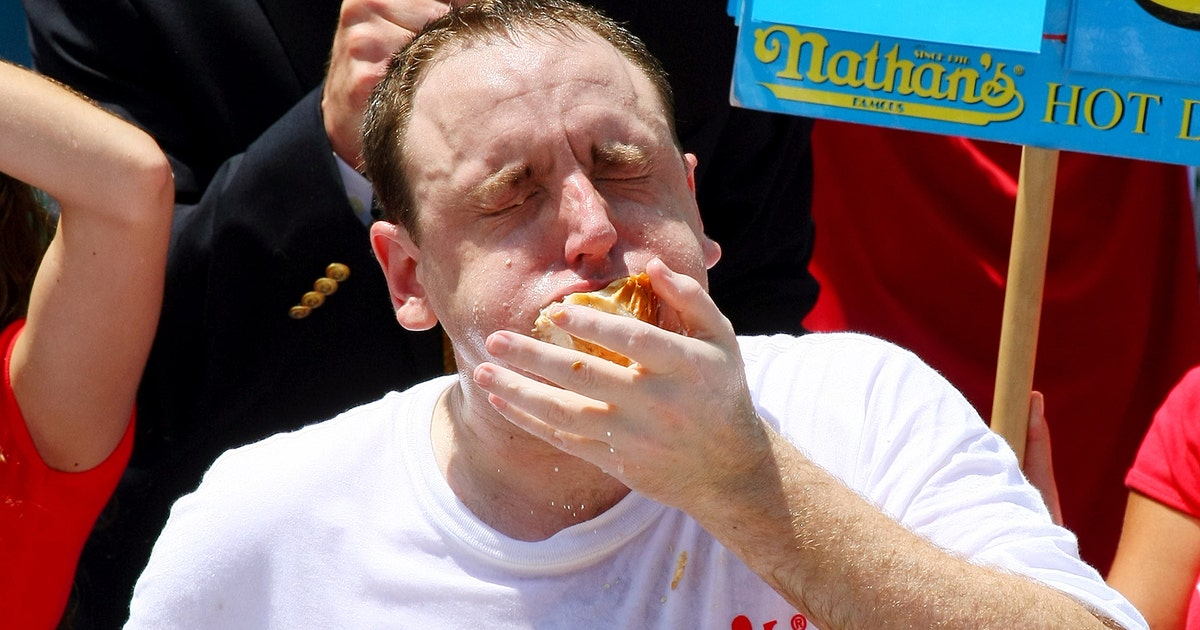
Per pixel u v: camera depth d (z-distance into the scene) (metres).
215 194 5.65
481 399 3.80
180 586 4.01
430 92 3.85
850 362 4.09
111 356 5.04
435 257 3.81
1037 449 5.10
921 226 8.33
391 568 3.89
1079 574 3.62
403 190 3.90
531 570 3.78
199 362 5.77
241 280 5.57
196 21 5.98
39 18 6.13
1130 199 8.27
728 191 6.20
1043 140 4.57
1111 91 4.53
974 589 3.30
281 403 5.71
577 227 3.57
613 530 3.76
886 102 4.61
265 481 4.07
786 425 4.01
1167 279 8.49
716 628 3.71
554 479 3.84
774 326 6.30
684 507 3.38
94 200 4.91
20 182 5.40
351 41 5.39
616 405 3.21
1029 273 4.81
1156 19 4.50
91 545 5.84
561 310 3.16
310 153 5.50
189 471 5.78
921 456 3.86
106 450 5.15
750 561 3.38
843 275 8.45
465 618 3.80
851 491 3.42
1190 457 5.57
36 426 5.03
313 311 5.60
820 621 3.36
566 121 3.68
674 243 3.70
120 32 5.99
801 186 6.59
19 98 4.92
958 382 8.39
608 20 4.07
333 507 4.00
